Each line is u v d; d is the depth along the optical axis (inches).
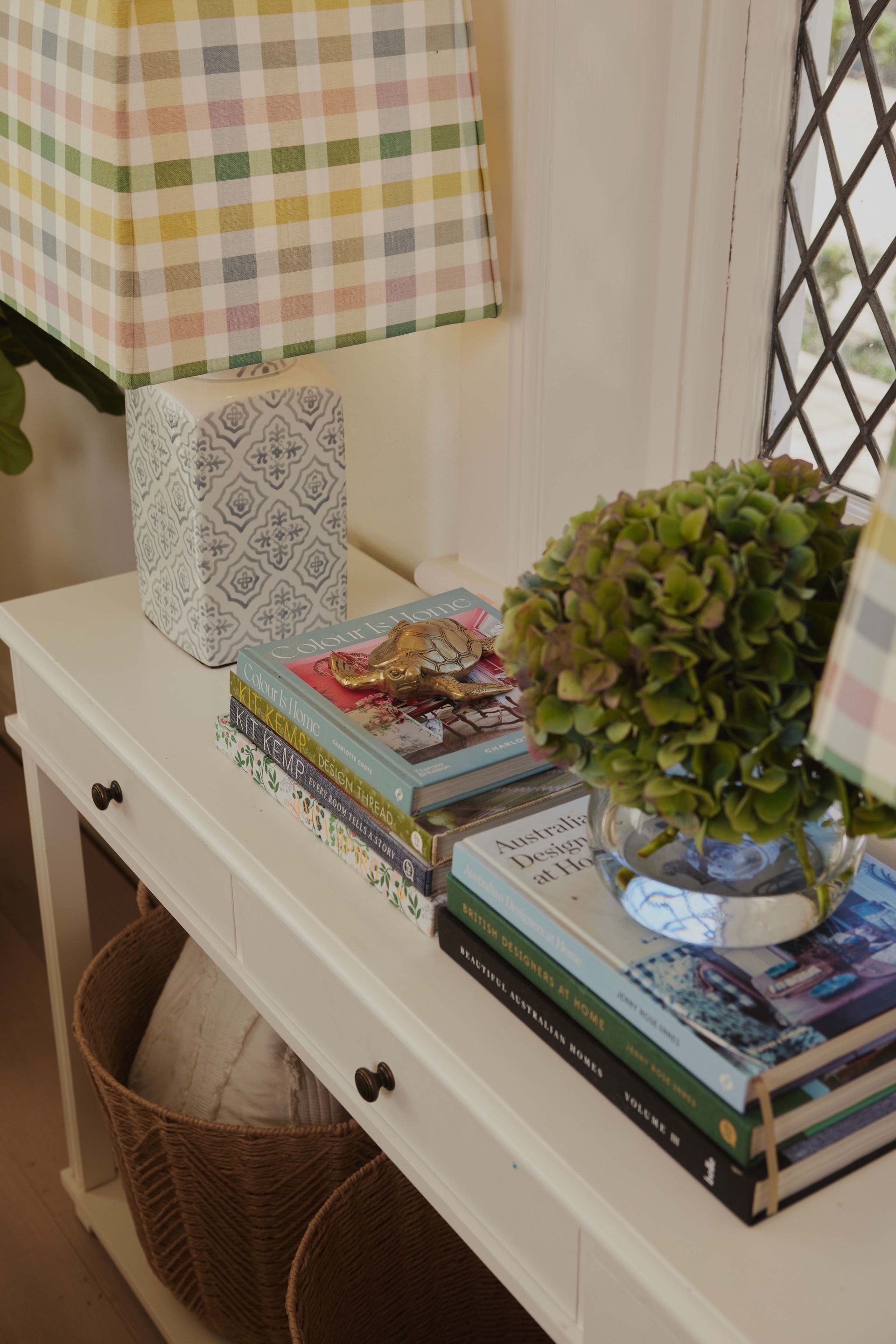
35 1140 69.4
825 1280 25.1
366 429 58.5
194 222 38.2
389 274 42.5
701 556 24.5
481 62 43.3
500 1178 30.1
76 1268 62.4
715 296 43.4
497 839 32.9
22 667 52.2
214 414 43.6
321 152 39.7
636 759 25.5
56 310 42.1
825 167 39.3
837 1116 26.9
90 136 37.1
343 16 38.6
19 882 89.2
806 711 24.9
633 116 42.6
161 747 43.3
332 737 36.8
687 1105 26.8
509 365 46.4
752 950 29.0
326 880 36.7
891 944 29.3
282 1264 51.5
